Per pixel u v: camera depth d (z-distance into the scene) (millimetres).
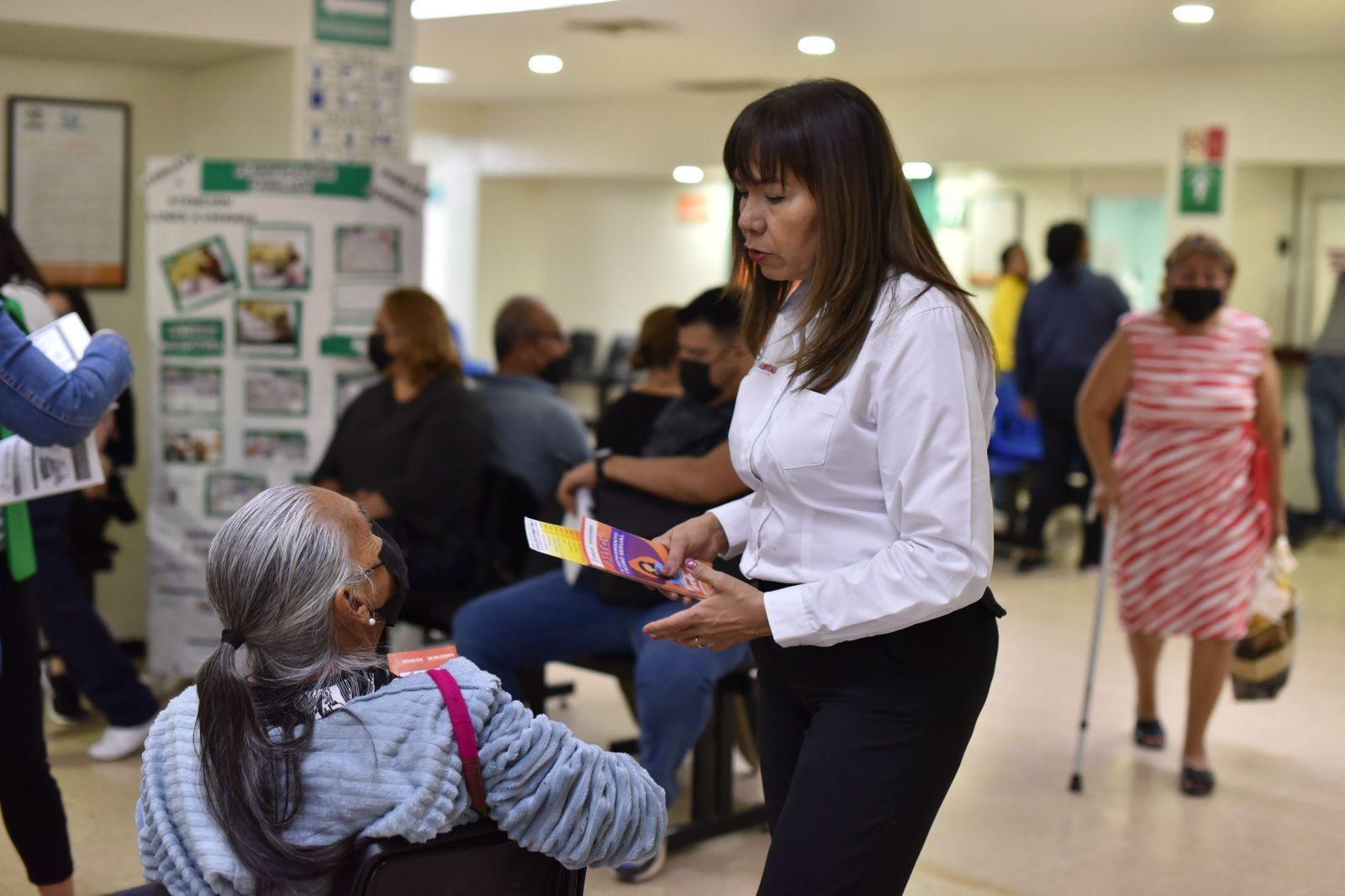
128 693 4379
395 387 4508
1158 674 5531
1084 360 7395
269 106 5203
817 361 1923
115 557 5695
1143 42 8328
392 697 1641
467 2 7652
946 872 3627
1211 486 4160
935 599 1838
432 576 4332
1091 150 9812
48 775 2910
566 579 3766
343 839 1603
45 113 5340
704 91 11852
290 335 4816
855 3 7289
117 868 3521
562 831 1655
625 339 13984
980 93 10336
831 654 1974
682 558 2170
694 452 3510
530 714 1697
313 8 5082
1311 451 9273
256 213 4785
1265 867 3699
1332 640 6211
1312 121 8750
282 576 1609
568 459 4539
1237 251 9203
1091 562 7723
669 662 3463
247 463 4875
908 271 1928
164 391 4875
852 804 1920
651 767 3473
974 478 1865
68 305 4559
